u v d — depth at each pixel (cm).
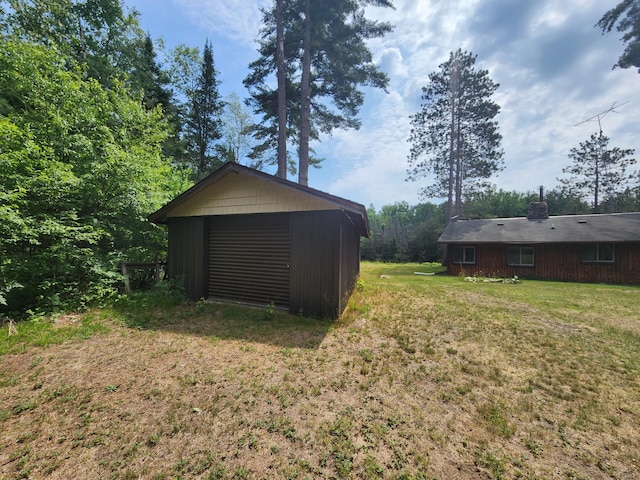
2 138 493
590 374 316
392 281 1097
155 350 364
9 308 466
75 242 599
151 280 709
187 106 1784
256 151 1446
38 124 605
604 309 612
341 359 347
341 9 1025
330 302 503
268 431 215
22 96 671
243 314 524
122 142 754
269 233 577
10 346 353
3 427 214
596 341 415
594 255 1194
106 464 183
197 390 271
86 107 674
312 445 201
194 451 194
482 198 2084
